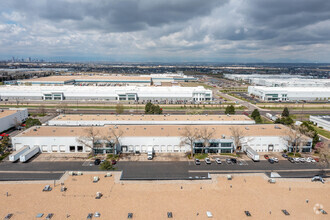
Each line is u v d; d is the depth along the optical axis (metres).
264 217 41.72
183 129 97.00
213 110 172.00
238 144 91.88
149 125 101.81
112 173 56.59
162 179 54.25
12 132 111.62
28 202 44.72
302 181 54.25
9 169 74.56
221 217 41.62
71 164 79.12
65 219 40.16
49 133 91.25
